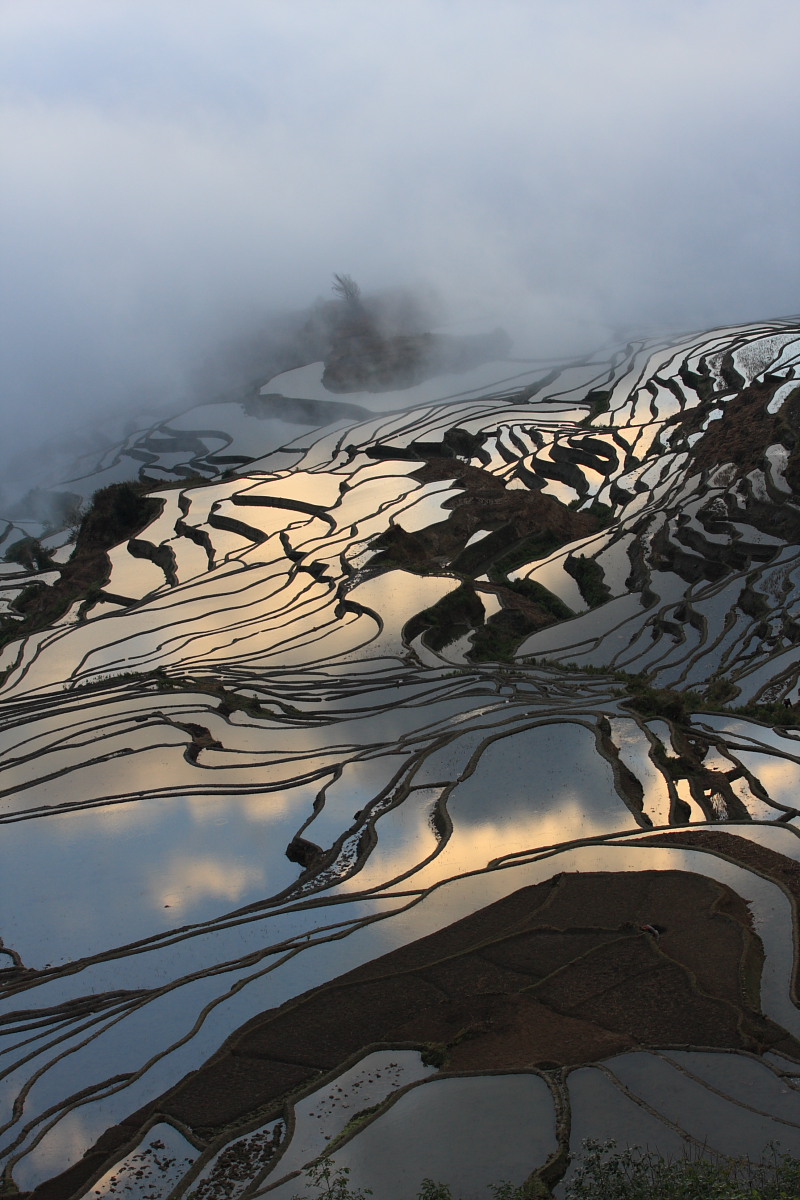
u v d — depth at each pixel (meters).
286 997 17.00
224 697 31.12
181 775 25.95
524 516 48.25
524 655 34.28
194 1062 15.85
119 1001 17.80
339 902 19.48
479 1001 15.79
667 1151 12.18
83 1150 14.48
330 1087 14.43
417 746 25.75
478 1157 12.53
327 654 34.72
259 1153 13.49
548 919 17.73
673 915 17.34
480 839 20.91
